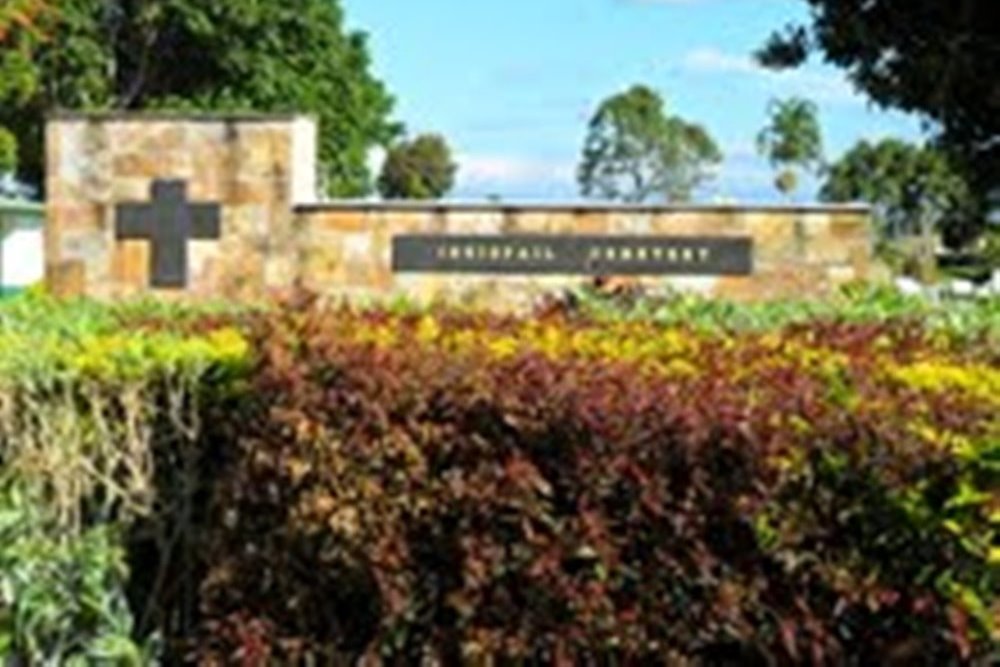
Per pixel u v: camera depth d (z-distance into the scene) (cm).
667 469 507
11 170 3888
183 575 651
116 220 1452
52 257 1457
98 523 655
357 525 560
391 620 554
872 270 1416
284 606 588
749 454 493
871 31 1862
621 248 1404
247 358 636
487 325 703
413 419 554
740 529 496
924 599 466
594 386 536
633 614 511
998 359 662
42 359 661
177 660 646
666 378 561
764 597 493
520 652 527
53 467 655
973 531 459
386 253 1425
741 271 1402
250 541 597
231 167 1445
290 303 705
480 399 541
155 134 1450
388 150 5112
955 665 462
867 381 557
